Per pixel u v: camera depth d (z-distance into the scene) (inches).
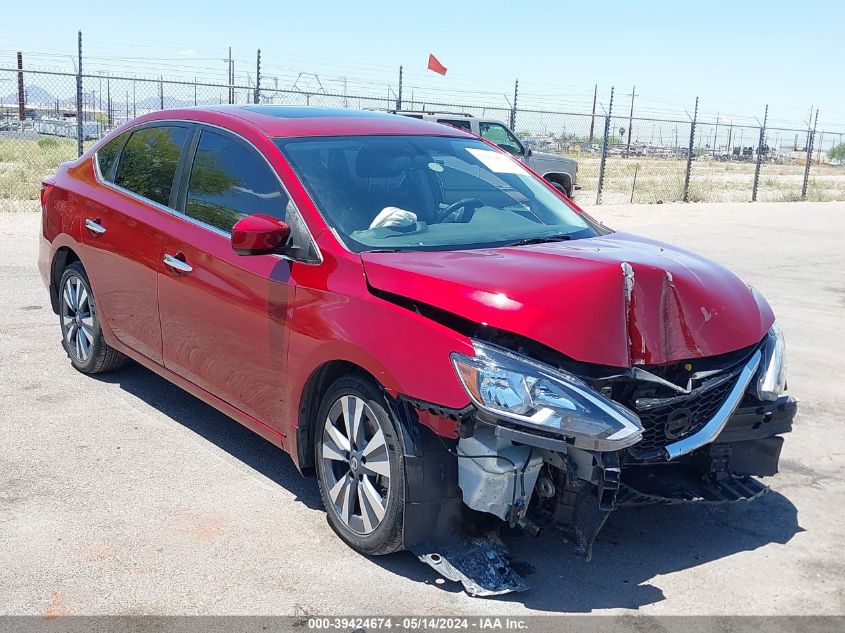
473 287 131.6
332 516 150.8
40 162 1002.7
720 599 135.1
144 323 196.7
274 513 159.6
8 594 130.3
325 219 154.6
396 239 155.3
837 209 866.1
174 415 206.8
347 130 182.2
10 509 156.9
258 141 172.6
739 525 161.5
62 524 152.3
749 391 147.0
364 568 141.2
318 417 152.0
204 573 138.1
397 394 132.5
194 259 175.5
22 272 358.3
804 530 160.1
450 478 134.0
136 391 222.1
